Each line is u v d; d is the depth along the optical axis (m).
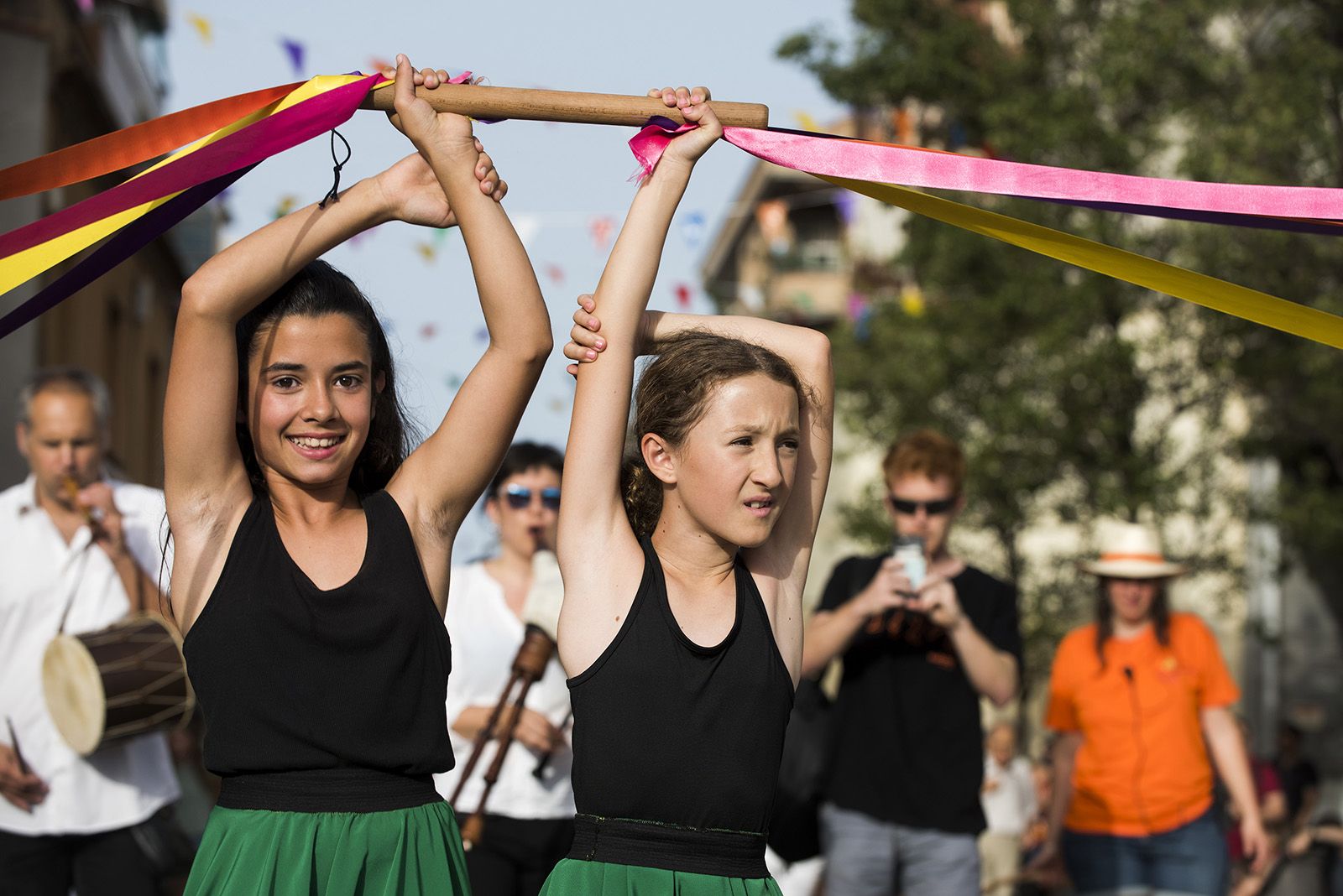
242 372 5.41
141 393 31.92
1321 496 27.81
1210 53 27.22
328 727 5.21
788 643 5.59
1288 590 35.38
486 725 9.30
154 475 34.44
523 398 5.54
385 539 5.43
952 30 28.38
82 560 9.37
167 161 5.21
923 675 9.54
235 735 5.21
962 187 5.52
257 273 5.26
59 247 5.25
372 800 5.24
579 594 5.37
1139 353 28.17
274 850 5.12
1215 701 10.99
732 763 5.24
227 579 5.27
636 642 5.28
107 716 8.84
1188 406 28.20
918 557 9.42
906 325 28.62
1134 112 27.53
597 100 5.46
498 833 9.45
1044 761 23.17
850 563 10.09
